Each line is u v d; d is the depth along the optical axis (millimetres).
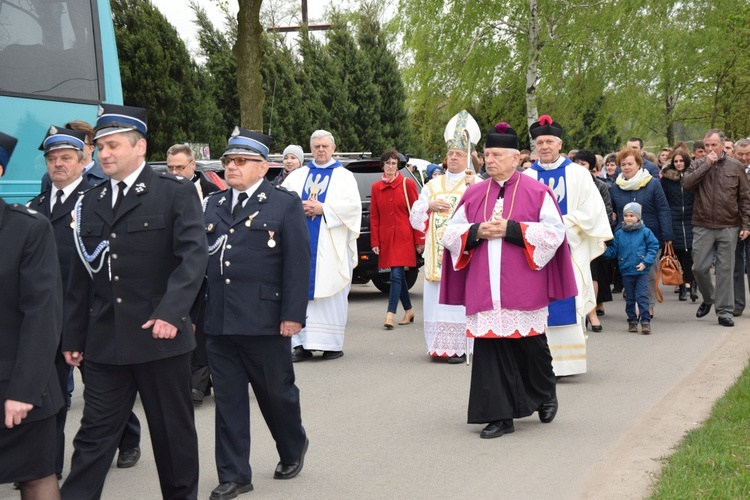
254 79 17656
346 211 9719
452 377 8750
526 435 6609
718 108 35969
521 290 6484
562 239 6508
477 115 34219
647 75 30547
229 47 26172
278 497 5371
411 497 5332
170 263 4691
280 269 5453
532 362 6664
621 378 8414
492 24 30641
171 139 20875
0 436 3859
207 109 22031
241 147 5445
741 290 12133
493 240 6570
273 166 12711
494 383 6520
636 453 6020
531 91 29953
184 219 4652
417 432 6770
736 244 11461
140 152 4699
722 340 10266
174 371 4660
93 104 9070
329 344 9688
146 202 4656
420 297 14875
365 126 30844
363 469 5891
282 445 5676
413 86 31719
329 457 6176
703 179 11359
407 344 10602
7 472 3885
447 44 30359
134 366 4641
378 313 13102
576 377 8523
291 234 5430
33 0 8750
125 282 4633
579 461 5934
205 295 5434
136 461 6180
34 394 3795
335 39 31094
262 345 5410
